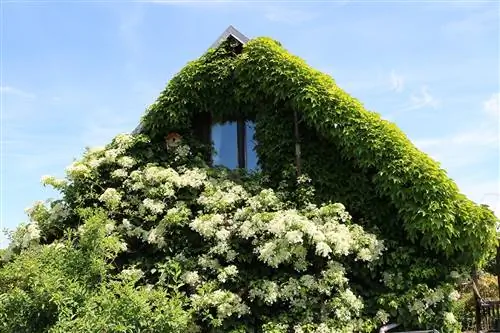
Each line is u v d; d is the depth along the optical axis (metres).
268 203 9.86
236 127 11.77
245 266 9.70
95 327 6.79
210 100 11.62
